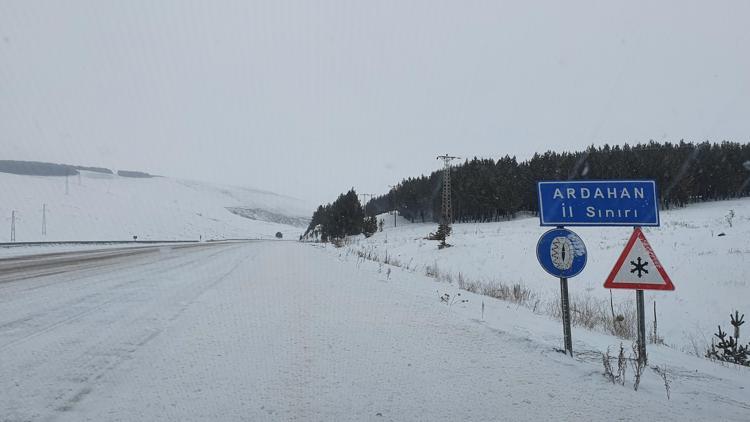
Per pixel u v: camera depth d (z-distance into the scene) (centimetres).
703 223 3947
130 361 530
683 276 1877
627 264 559
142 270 1677
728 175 7931
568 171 8944
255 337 653
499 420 380
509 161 10250
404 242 4800
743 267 1834
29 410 388
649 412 405
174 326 721
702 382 525
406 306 933
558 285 2038
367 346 608
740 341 1241
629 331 875
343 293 1112
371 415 386
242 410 392
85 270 1628
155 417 376
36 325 721
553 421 380
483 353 582
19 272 1518
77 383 455
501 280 2238
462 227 7694
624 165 8294
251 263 2109
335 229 8369
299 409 396
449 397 430
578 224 578
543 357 568
